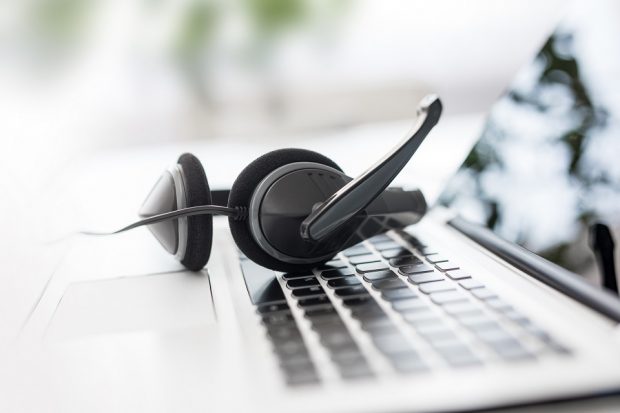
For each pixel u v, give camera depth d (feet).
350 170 3.07
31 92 5.53
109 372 1.31
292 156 1.82
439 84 6.10
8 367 1.38
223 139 5.28
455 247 1.98
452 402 1.07
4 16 5.38
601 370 1.15
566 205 1.81
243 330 1.44
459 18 6.04
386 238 2.12
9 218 3.03
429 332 1.32
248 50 5.74
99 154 5.06
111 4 5.52
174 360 1.33
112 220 2.73
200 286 1.79
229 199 1.78
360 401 1.09
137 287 1.81
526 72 2.35
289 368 1.20
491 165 2.26
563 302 1.50
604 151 1.79
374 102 6.00
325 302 1.56
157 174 3.75
